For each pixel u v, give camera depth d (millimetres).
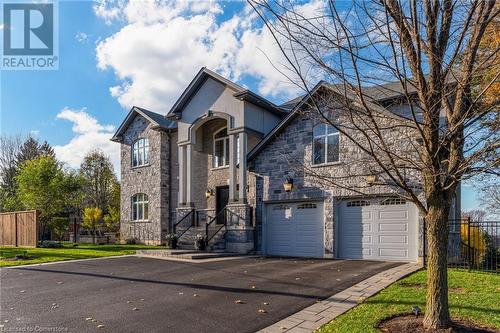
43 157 20875
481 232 12914
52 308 6188
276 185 14852
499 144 3994
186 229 16688
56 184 19562
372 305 5898
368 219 12523
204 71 16750
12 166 39656
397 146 6625
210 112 16688
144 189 21344
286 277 8656
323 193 13492
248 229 14992
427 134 4594
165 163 20797
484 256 12258
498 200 16500
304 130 14359
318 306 6078
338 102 4754
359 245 12656
